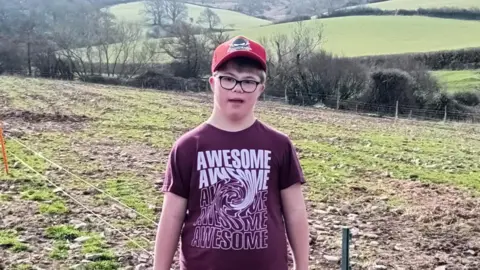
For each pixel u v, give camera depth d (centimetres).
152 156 1531
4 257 737
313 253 824
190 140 352
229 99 345
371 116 3591
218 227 339
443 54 5272
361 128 2628
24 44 5650
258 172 344
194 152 348
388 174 1448
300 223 361
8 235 818
